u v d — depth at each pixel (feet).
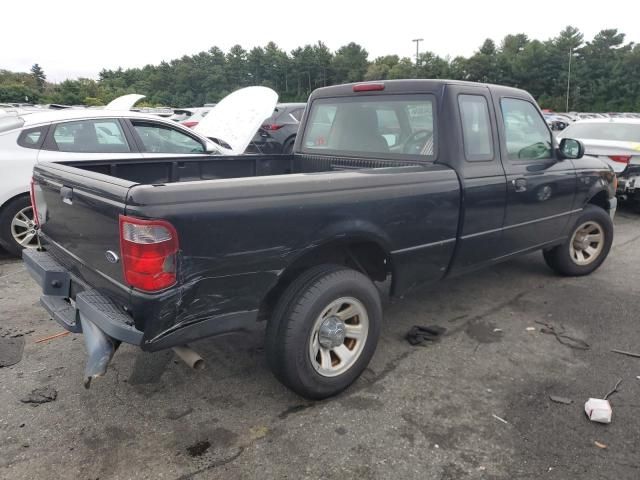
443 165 12.03
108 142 19.36
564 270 17.26
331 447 8.88
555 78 246.68
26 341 12.51
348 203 9.75
